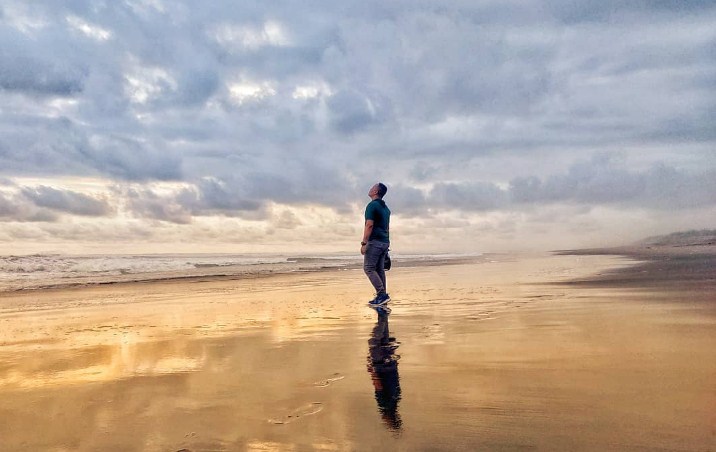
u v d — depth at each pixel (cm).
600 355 295
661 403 206
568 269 1163
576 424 185
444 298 659
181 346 370
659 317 427
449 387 240
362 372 277
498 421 191
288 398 232
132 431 195
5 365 314
